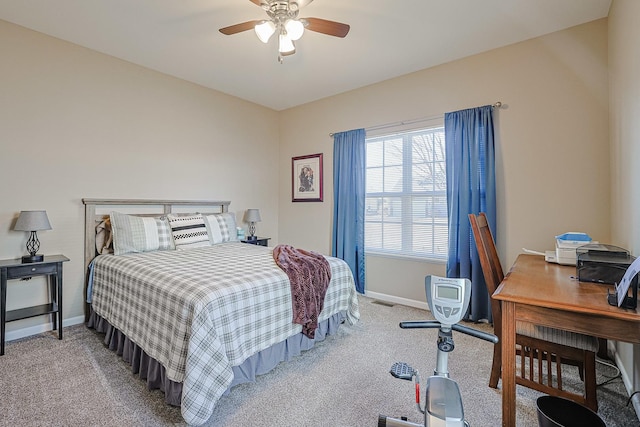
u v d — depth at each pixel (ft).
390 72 11.36
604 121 8.07
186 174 12.39
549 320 4.29
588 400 5.23
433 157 11.14
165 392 5.60
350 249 12.72
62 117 9.32
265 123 15.51
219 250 10.28
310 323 7.30
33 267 7.95
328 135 13.98
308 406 5.67
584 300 4.30
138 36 9.08
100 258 9.14
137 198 10.96
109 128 10.27
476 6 7.61
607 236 8.04
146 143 11.19
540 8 7.67
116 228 9.50
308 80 12.15
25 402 5.68
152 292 6.29
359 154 12.61
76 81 9.57
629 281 3.93
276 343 6.65
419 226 11.52
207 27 8.59
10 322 8.39
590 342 5.08
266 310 6.41
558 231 8.70
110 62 10.26
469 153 9.75
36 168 8.87
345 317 9.27
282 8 6.55
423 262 11.30
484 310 9.64
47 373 6.67
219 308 5.51
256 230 15.14
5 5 7.63
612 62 7.58
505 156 9.46
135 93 10.87
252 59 10.46
